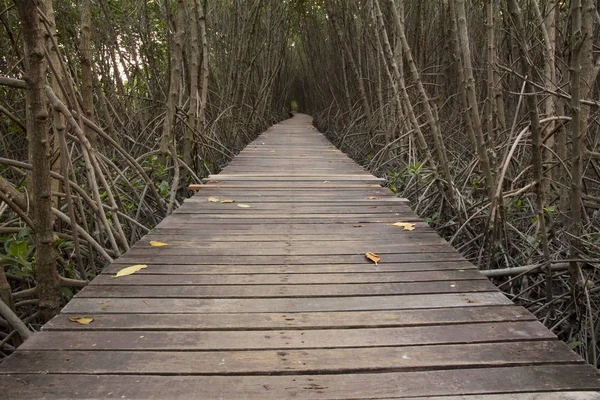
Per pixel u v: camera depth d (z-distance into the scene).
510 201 3.46
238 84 10.07
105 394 1.31
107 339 1.62
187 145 5.25
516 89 4.95
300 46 21.09
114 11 7.59
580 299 2.36
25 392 1.31
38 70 1.76
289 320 1.78
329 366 1.46
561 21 4.30
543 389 1.34
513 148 2.88
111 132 5.38
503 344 1.59
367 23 7.99
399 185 5.41
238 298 1.98
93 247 2.71
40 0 2.76
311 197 4.01
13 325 1.86
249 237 2.86
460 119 6.76
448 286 2.10
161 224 3.13
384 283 2.14
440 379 1.40
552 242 3.06
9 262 2.25
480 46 6.14
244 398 1.30
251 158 6.59
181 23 4.73
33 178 1.87
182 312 1.83
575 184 2.21
